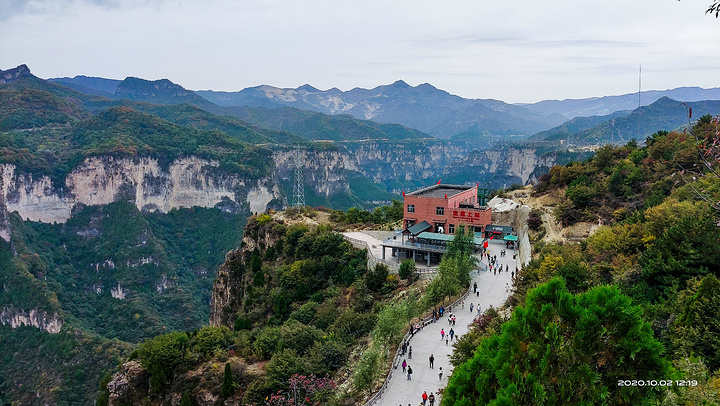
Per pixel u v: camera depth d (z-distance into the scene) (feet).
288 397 228.22
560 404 118.42
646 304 185.98
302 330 281.13
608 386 117.80
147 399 277.44
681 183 306.96
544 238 358.02
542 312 127.13
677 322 157.07
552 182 470.39
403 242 376.68
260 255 483.92
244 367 270.46
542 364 120.16
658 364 115.24
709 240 198.90
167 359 282.15
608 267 234.79
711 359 138.62
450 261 291.79
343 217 541.75
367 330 276.21
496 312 234.17
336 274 382.42
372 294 328.90
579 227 345.31
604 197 368.48
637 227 255.29
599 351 120.37
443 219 402.52
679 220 226.58
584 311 121.90
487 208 404.36
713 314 148.25
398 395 196.95
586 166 463.42
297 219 524.93
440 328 255.70
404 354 229.25
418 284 313.12
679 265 198.39
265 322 364.99
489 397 127.65
